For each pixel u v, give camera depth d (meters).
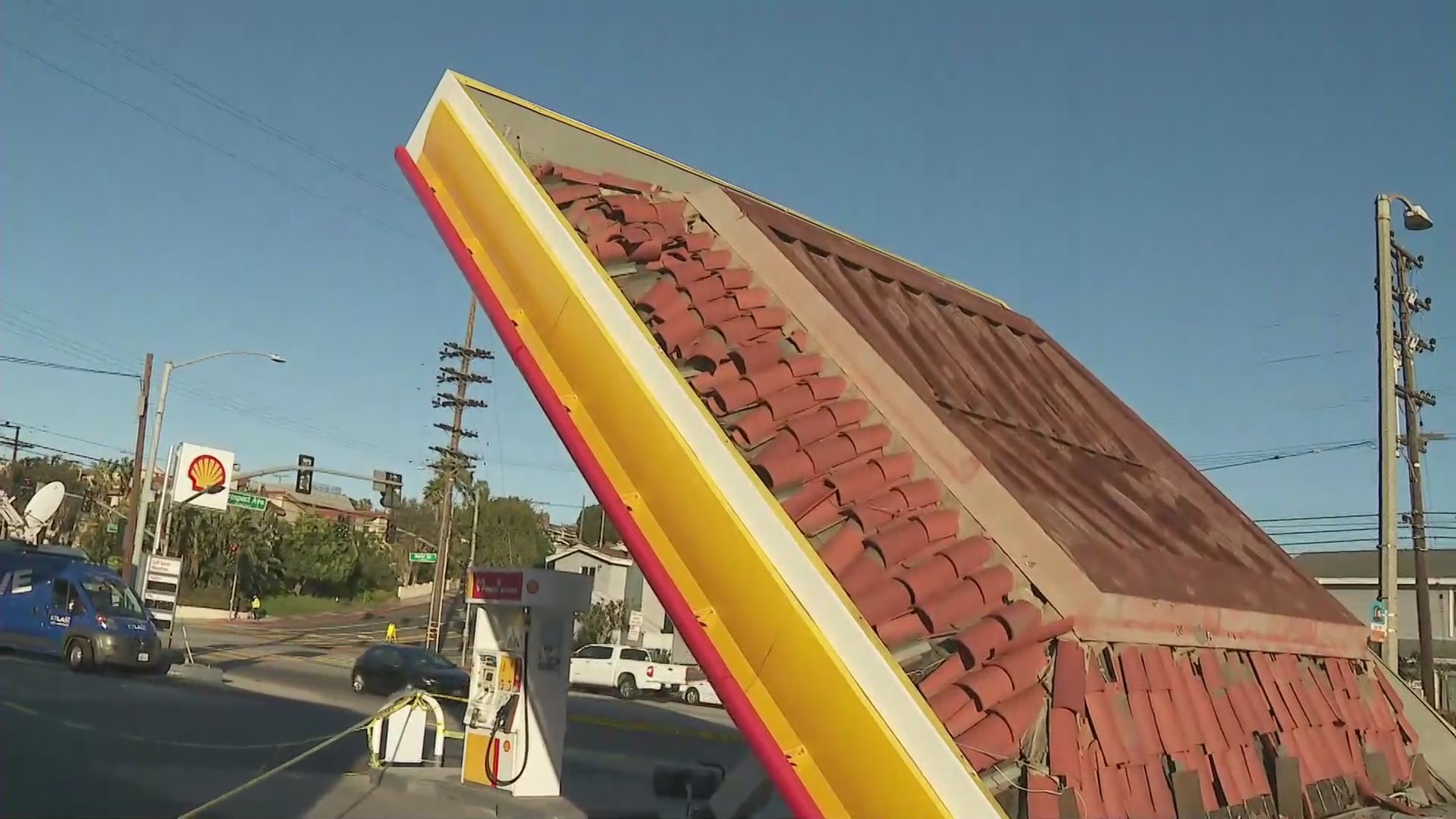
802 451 6.18
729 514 5.45
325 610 74.06
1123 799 4.96
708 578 5.47
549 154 9.08
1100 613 5.39
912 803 4.52
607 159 9.46
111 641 23.22
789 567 5.18
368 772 13.56
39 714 15.87
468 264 7.57
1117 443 9.14
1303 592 8.23
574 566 56.28
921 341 7.90
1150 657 5.68
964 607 5.47
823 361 7.03
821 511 5.84
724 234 8.14
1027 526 5.77
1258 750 6.21
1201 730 5.70
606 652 36.44
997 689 5.03
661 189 9.73
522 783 12.49
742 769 7.87
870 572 5.50
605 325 6.38
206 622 59.62
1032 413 8.10
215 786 11.77
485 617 13.34
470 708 13.18
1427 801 7.85
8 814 9.41
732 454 5.54
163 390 30.88
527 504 98.19
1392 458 18.27
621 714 28.42
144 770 12.23
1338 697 7.63
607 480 6.03
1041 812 4.59
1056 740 4.84
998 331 9.80
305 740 15.92
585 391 6.39
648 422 5.93
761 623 5.19
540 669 12.94
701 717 30.64
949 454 6.24
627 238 7.93
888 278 8.95
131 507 31.98
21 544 26.48
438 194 8.23
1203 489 9.16
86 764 12.12
